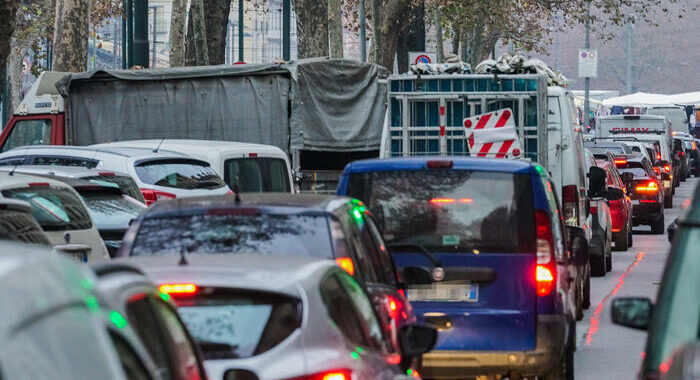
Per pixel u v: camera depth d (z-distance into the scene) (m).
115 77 71.00
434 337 22.17
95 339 9.70
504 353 30.17
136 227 23.75
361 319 19.64
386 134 53.97
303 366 17.14
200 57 113.56
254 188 58.16
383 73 69.31
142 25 86.12
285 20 173.75
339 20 135.00
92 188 42.78
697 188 15.67
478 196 30.97
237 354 17.31
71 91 72.50
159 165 51.94
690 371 12.21
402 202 31.42
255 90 68.06
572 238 41.91
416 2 119.94
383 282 26.23
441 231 31.00
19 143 74.19
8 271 9.13
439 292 30.66
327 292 18.39
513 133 51.81
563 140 52.97
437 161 31.28
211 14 124.06
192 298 17.70
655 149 145.38
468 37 188.75
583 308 53.16
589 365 38.75
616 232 84.12
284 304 17.59
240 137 68.44
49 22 173.12
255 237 23.28
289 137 67.56
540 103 51.72
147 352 11.40
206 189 52.97
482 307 30.44
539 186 30.83
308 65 67.06
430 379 31.31
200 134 69.56
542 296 30.36
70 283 9.83
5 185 34.59
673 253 14.94
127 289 11.88
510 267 30.44
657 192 101.00
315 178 68.88
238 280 17.70
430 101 53.62
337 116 68.00
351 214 25.42
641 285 62.78
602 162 83.31
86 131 72.38
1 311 8.77
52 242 34.91
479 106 53.06
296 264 18.66
